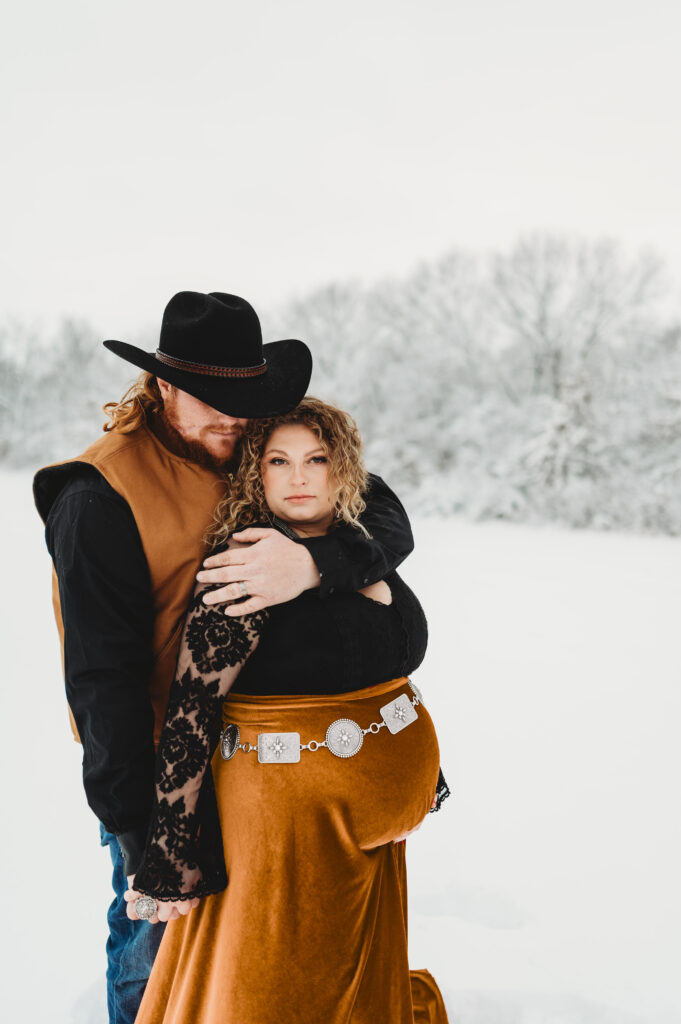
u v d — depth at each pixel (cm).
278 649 156
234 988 151
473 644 714
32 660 645
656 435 1994
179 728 150
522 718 507
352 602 162
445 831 350
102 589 154
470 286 2636
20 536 1393
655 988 234
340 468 166
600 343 2478
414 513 2319
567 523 2055
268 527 167
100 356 3275
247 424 168
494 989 231
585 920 275
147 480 162
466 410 2425
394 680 169
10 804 375
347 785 154
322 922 154
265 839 152
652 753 445
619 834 345
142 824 155
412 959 249
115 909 191
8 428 3288
